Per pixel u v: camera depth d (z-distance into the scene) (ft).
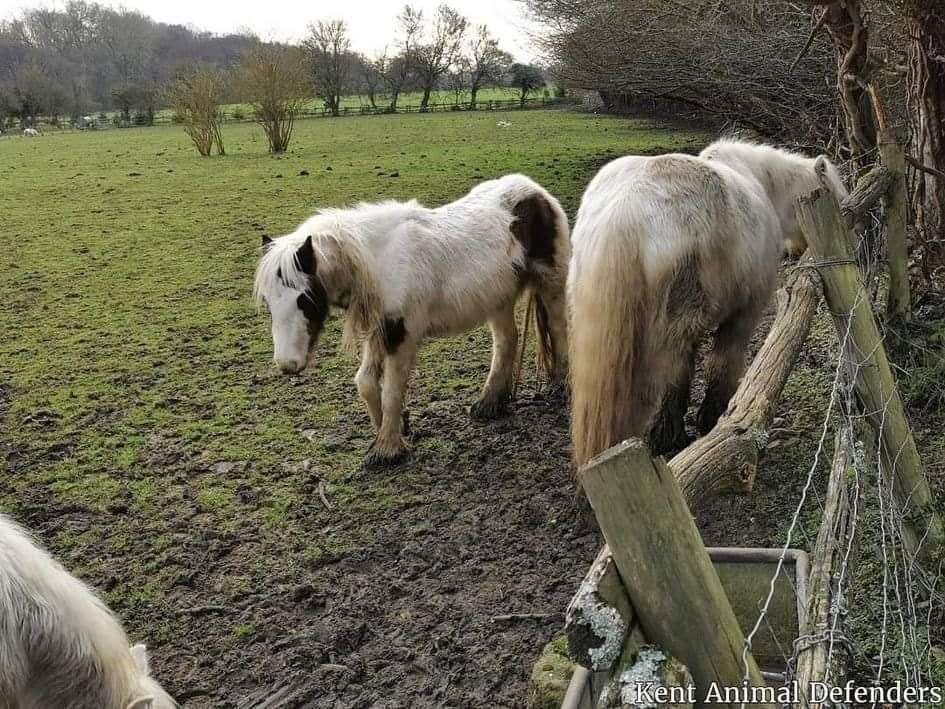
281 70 69.15
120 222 37.88
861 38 13.37
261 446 15.21
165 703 6.25
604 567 4.23
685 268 10.37
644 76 29.99
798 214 9.09
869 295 10.93
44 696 6.12
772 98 27.68
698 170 10.82
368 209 13.93
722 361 12.08
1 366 19.97
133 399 17.70
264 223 36.52
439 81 138.82
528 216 15.20
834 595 5.26
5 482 14.20
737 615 7.57
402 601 10.50
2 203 44.55
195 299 25.29
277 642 9.86
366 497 13.16
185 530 12.48
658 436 11.10
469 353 19.70
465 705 8.63
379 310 13.24
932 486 10.40
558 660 8.34
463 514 12.42
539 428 15.21
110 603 10.84
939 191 14.58
